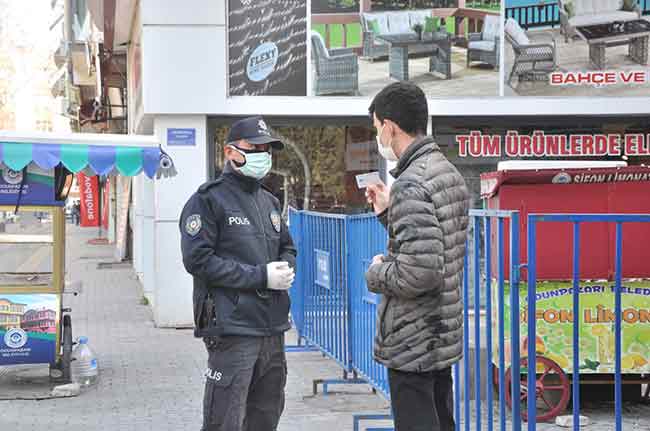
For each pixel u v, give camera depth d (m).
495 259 7.11
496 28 11.70
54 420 7.12
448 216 3.66
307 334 9.18
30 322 8.05
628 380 7.25
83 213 45.59
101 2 15.52
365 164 12.28
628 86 11.77
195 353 10.05
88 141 7.55
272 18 11.48
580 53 11.74
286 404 7.57
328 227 8.03
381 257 3.74
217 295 4.66
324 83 11.59
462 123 12.07
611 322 7.00
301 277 9.35
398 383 3.76
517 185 6.93
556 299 6.97
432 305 3.67
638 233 6.92
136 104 14.37
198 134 11.48
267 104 11.48
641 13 11.66
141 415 7.26
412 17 11.63
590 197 6.93
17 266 8.05
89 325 12.20
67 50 21.19
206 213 4.66
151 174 7.68
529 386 4.23
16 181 7.98
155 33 11.29
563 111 11.75
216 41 11.37
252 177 4.80
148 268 14.71
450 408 3.95
